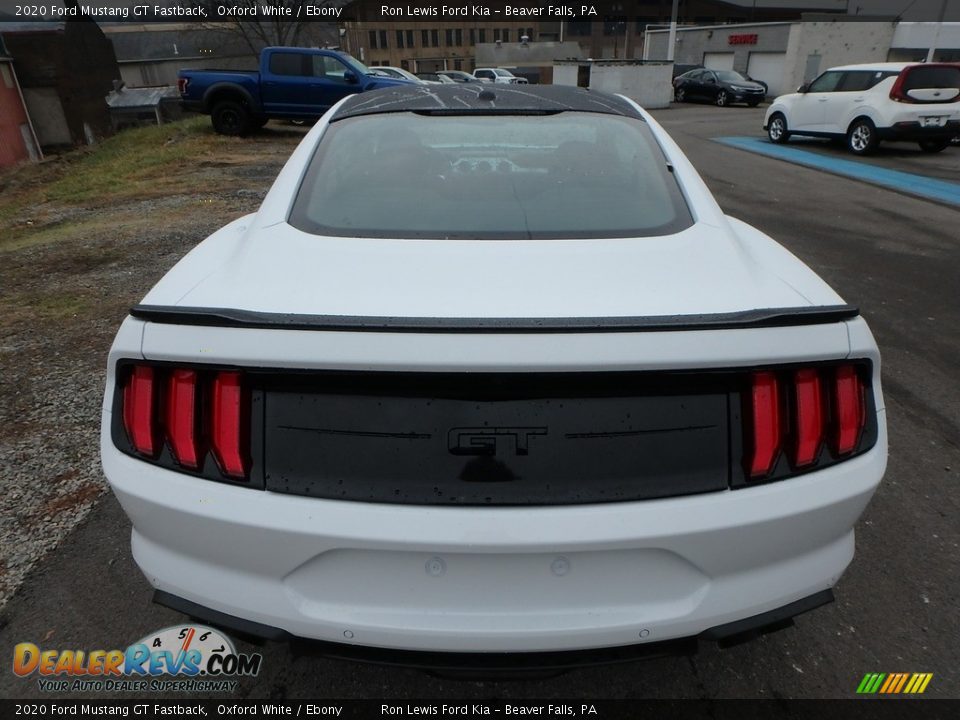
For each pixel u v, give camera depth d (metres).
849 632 2.16
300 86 14.86
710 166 12.09
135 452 1.53
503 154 2.26
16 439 3.18
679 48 42.72
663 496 1.43
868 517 2.71
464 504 1.41
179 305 1.60
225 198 9.10
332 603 1.51
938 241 6.89
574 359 1.36
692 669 2.04
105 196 9.94
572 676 2.01
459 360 1.36
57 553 2.45
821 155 13.65
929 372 3.97
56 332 4.51
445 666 1.53
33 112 28.25
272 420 1.45
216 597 1.54
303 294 1.58
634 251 1.77
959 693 1.95
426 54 84.50
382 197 2.04
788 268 1.90
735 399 1.46
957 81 12.81
